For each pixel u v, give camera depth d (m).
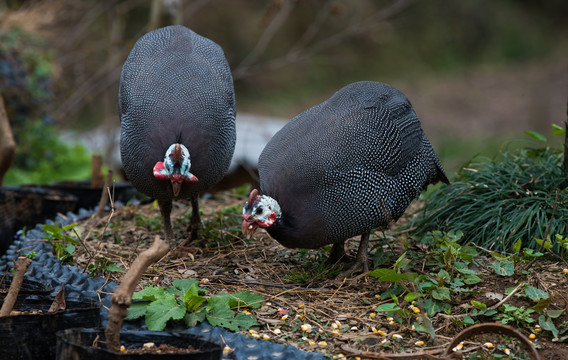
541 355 5.10
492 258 6.53
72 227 6.81
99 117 19.11
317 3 18.86
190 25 25.31
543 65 34.47
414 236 7.40
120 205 8.88
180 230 7.96
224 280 6.28
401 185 6.32
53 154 14.50
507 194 7.24
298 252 7.11
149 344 4.75
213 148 6.53
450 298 5.75
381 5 28.38
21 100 13.87
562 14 40.47
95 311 5.02
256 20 26.61
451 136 23.91
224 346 4.97
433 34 34.00
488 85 31.19
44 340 4.83
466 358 5.04
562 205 6.88
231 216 8.38
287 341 5.20
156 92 6.57
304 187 5.79
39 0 15.45
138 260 4.35
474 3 36.03
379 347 5.14
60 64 16.30
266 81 28.70
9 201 8.41
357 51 30.09
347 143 5.98
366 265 6.48
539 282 5.87
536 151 8.00
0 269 6.42
